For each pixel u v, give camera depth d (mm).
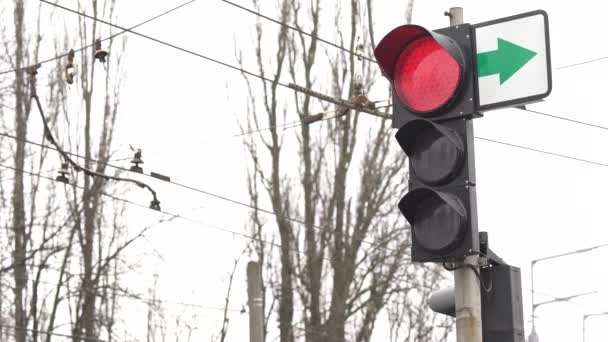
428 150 8578
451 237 8312
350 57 33406
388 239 33125
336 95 33250
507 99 8594
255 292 19234
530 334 30953
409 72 8844
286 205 33094
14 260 28391
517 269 9094
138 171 18109
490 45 8711
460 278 8812
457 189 8477
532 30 8625
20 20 29719
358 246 33062
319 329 32125
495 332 8969
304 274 32500
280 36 34281
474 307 8758
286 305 32281
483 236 8867
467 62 8719
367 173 33281
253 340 19031
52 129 30234
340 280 32625
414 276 33250
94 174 18359
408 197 8430
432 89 8727
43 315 28328
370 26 12602
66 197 29922
